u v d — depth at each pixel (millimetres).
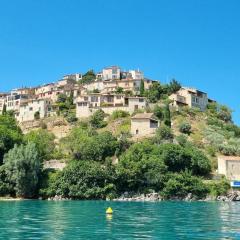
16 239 40750
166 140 167500
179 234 45375
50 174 126562
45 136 177250
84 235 43750
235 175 151500
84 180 122062
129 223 55031
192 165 145000
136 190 127938
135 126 178125
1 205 88688
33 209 77188
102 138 154875
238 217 66188
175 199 126562
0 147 130750
